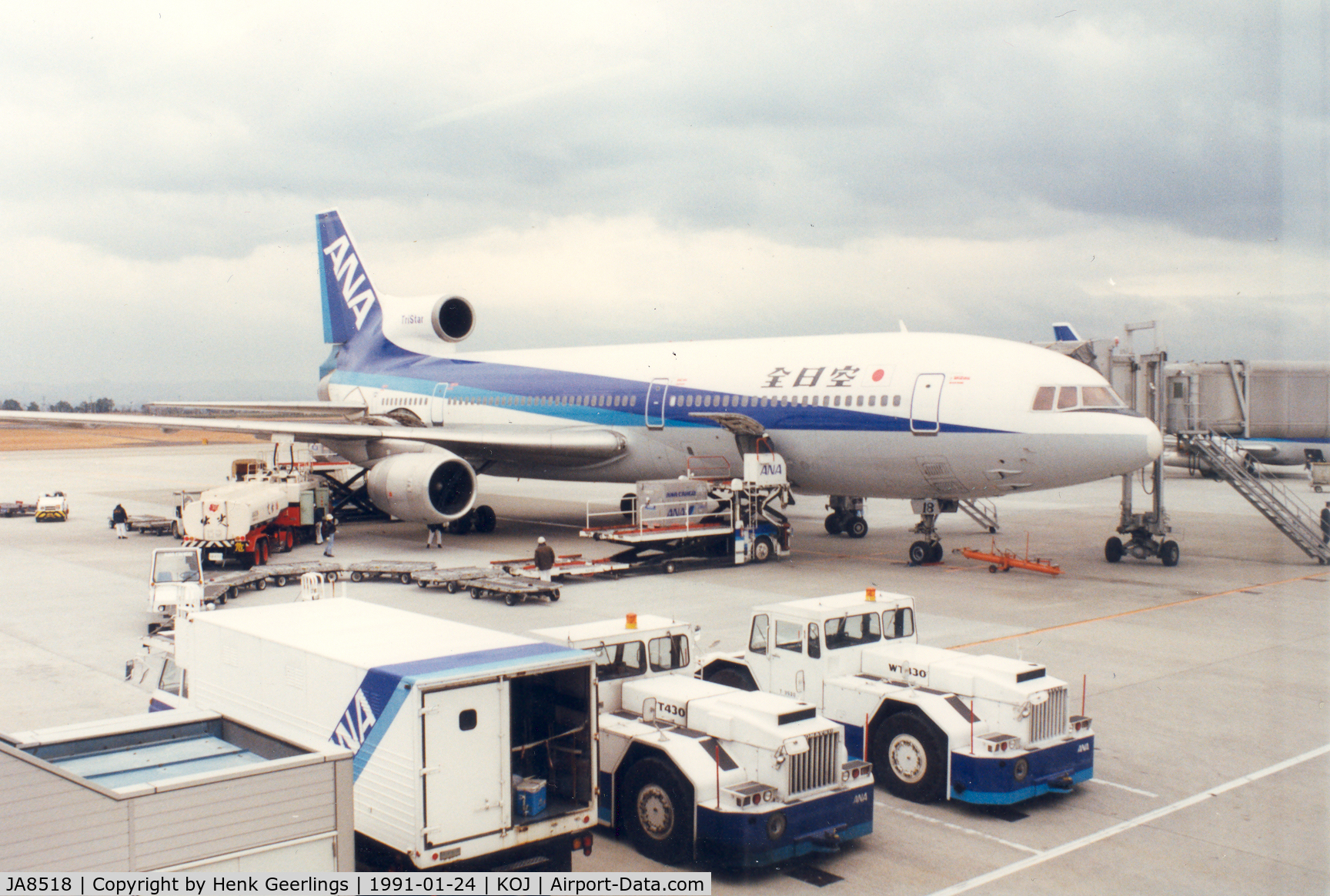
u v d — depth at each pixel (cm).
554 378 3406
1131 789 1202
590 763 952
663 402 3036
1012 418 2362
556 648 981
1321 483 4481
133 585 2541
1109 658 1778
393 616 1166
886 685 1253
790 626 1333
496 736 881
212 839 734
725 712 1045
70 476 6669
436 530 3122
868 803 1042
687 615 2075
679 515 2691
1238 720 1443
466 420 3653
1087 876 979
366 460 3559
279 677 1015
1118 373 2938
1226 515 4106
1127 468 2305
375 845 919
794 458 2764
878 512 4241
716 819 965
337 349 4403
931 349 2588
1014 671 1202
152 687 1478
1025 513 4203
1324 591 2425
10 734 894
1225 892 938
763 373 2845
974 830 1096
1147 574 2662
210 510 2619
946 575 2611
